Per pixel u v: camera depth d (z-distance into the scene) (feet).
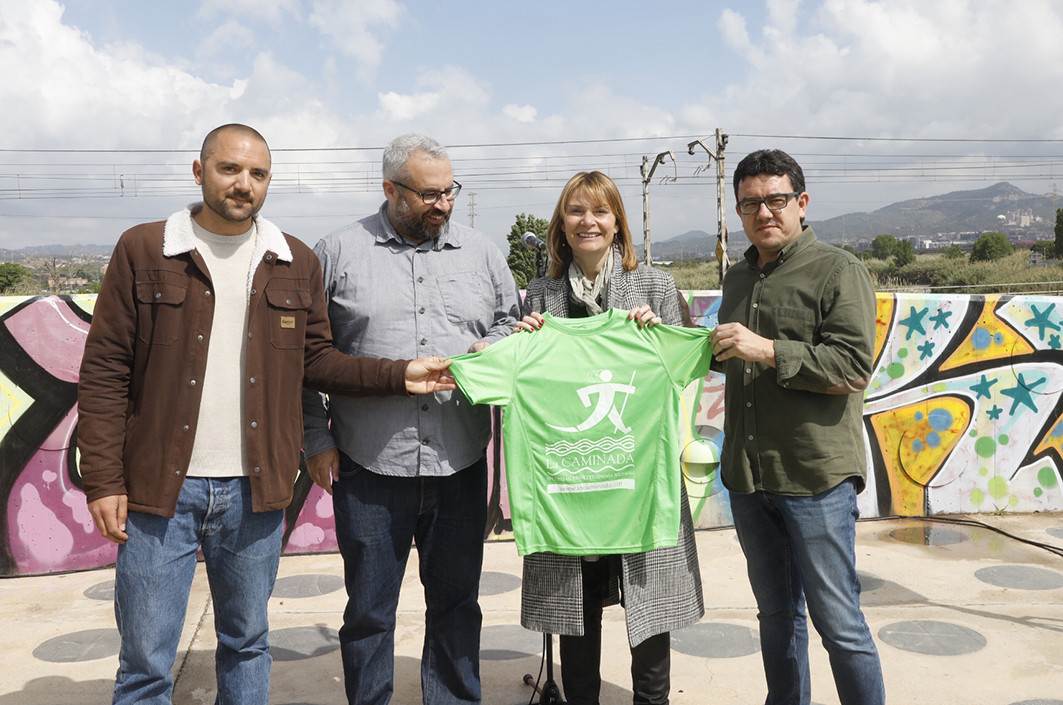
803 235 8.51
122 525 7.16
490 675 11.19
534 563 8.77
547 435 8.47
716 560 15.81
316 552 16.69
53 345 15.40
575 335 8.64
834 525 8.05
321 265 8.73
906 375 18.12
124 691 7.25
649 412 8.57
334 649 12.10
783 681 8.91
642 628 8.37
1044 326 18.40
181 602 7.45
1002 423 18.49
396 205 8.63
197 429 7.38
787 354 7.76
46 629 12.84
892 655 11.43
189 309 7.33
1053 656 11.34
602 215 8.84
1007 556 15.80
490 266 9.43
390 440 8.57
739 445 8.55
